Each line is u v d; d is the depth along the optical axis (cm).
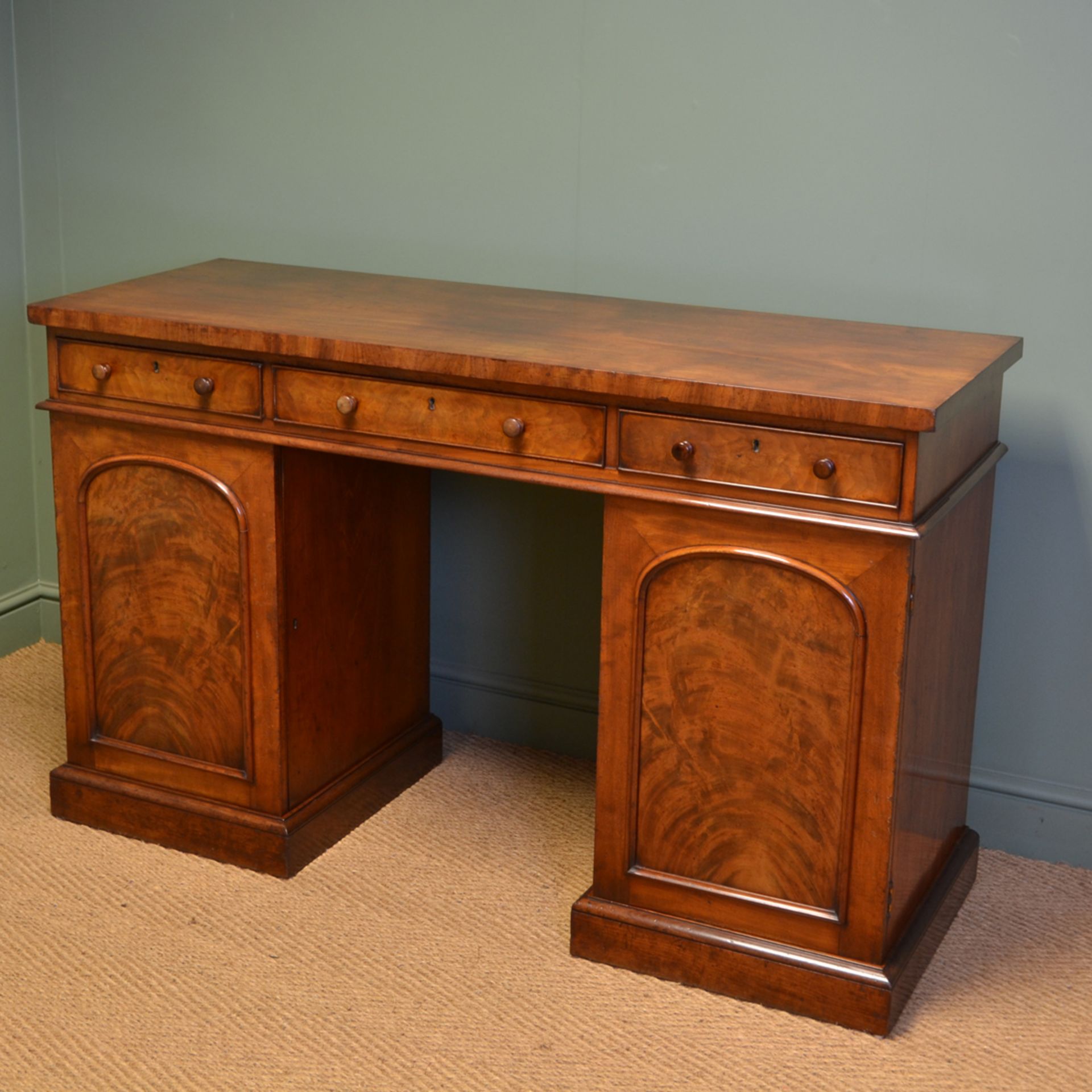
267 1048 204
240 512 233
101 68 297
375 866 250
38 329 320
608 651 213
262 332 220
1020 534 249
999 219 237
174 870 247
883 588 193
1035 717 255
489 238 273
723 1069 202
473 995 217
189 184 296
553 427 207
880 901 205
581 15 255
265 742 243
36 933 229
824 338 223
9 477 326
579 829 263
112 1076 198
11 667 326
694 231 257
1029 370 242
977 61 232
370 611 261
